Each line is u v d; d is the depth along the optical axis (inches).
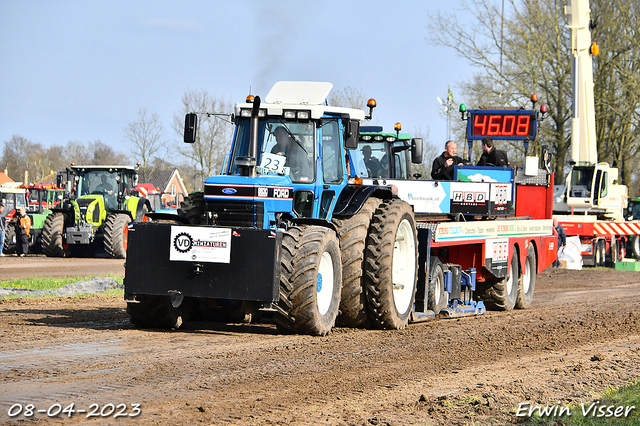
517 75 3083.2
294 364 560.1
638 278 1765.5
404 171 1235.2
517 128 1170.6
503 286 1042.7
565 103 3058.6
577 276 1815.9
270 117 757.9
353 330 761.0
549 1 3070.9
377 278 752.3
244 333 716.0
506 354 645.3
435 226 872.9
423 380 524.1
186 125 750.5
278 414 416.2
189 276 660.7
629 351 680.4
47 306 929.5
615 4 2967.5
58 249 1993.1
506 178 1096.2
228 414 410.9
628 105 2974.9
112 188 2101.4
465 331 783.1
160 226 669.9
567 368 585.9
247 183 690.2
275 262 646.5
